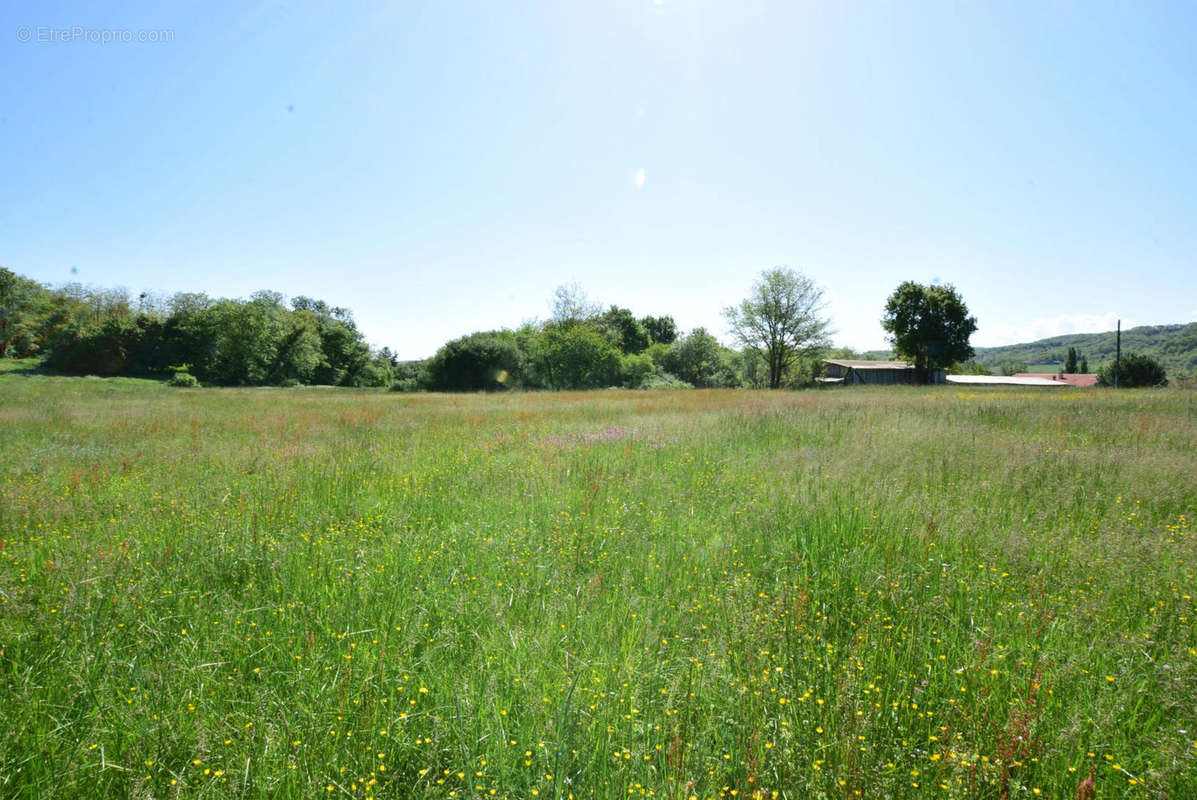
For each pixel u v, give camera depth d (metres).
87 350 56.84
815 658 3.13
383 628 3.49
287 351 67.69
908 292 56.81
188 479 7.71
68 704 2.78
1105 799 2.26
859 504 5.90
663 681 3.04
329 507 6.39
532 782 2.39
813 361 65.81
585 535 5.30
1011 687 2.88
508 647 3.35
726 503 6.43
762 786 2.35
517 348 50.09
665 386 52.88
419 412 18.41
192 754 2.49
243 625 3.59
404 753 2.54
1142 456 7.86
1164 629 3.44
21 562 4.50
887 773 2.32
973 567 4.48
